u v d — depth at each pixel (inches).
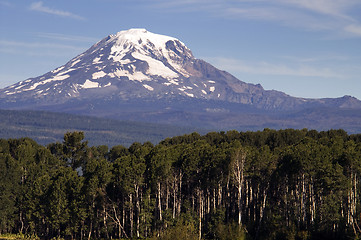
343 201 5497.1
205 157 5777.6
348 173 5403.5
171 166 5856.3
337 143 5994.1
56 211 5816.9
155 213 5693.9
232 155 5492.1
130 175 5718.5
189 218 5364.2
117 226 6023.6
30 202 6092.5
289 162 5398.6
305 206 5492.1
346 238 4864.7
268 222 5216.5
